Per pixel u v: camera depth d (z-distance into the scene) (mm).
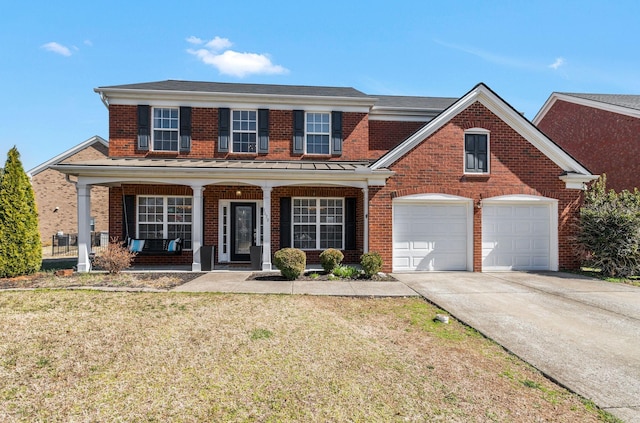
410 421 3387
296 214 13602
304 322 6254
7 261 9695
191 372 4289
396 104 15578
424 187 11781
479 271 11883
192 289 8562
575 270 12117
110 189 12883
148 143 13148
